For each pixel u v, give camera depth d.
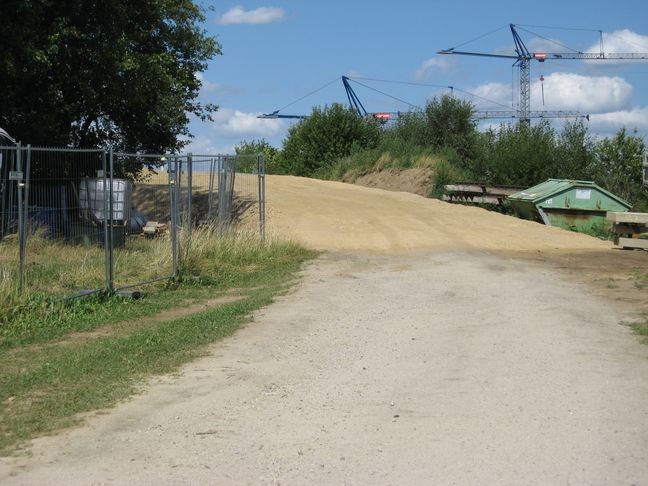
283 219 23.80
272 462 5.38
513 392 6.94
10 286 10.83
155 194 23.16
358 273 15.70
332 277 15.12
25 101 20.22
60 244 12.92
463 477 5.03
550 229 22.67
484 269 15.89
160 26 24.72
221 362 8.35
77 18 19.94
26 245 11.95
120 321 11.02
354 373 7.81
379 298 12.63
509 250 19.33
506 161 34.41
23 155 13.71
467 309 11.42
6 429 6.14
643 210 29.14
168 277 14.10
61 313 10.91
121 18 20.66
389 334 9.77
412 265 16.77
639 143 34.03
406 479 5.02
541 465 5.21
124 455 5.56
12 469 5.30
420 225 23.09
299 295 13.02
